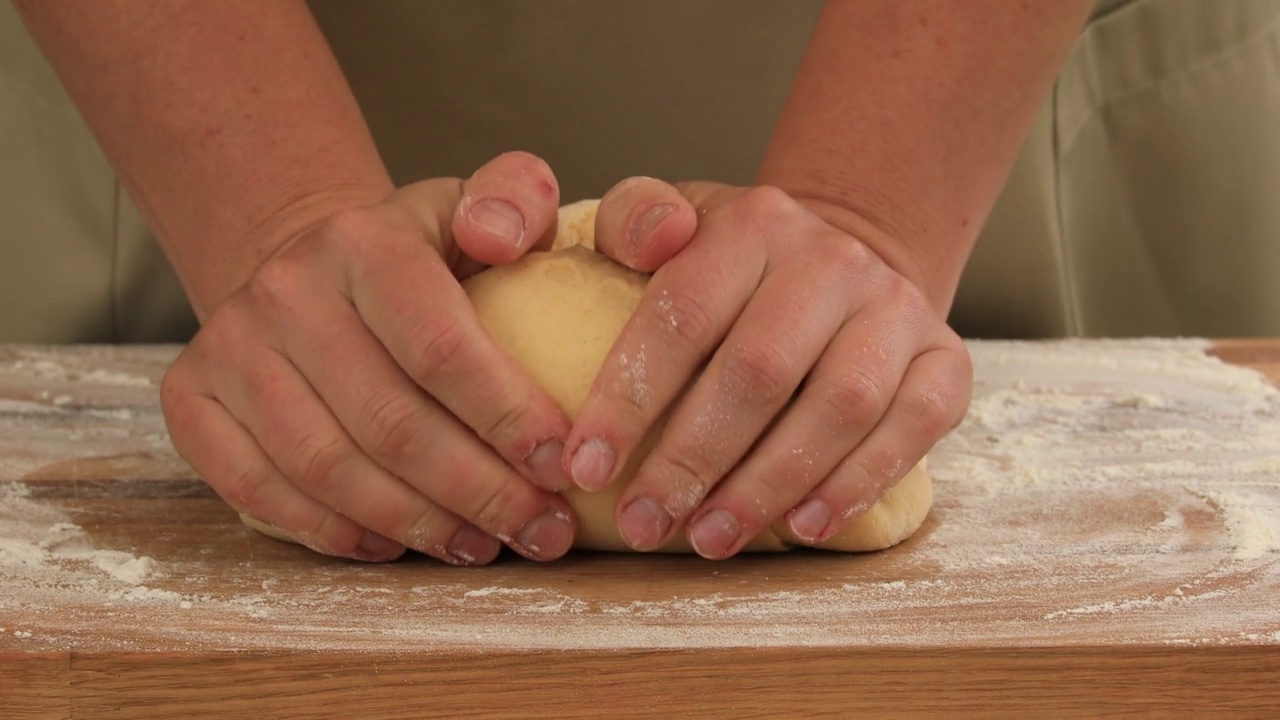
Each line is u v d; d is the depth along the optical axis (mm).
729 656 697
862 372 739
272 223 792
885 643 700
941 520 805
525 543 753
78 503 823
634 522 739
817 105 817
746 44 1040
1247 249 1207
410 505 749
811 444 738
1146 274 1247
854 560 768
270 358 748
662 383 734
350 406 737
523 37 1038
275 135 801
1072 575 752
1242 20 1145
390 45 1040
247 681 697
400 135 1063
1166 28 1158
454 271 791
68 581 749
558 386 766
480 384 731
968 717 700
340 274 745
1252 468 855
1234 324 1235
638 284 787
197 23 805
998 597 735
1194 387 973
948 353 762
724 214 757
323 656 696
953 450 883
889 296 756
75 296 1125
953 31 813
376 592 740
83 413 936
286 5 825
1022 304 1170
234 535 791
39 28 822
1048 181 1163
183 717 698
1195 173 1194
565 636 707
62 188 1109
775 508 742
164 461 872
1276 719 701
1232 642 701
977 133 817
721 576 753
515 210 749
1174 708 701
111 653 696
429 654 696
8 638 705
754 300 744
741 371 731
